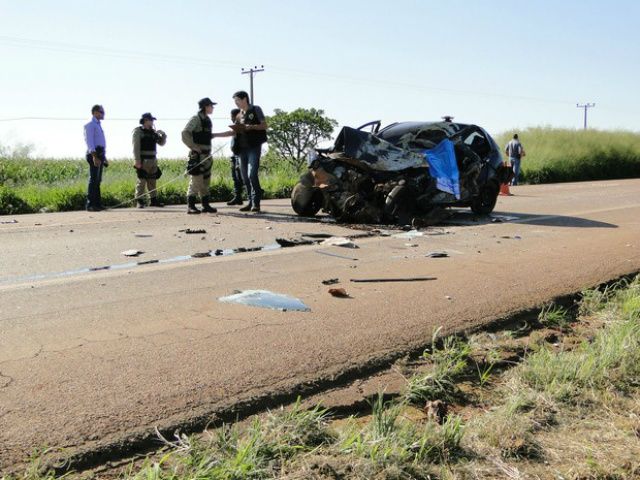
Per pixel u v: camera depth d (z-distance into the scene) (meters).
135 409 2.77
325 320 4.19
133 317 4.21
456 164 9.85
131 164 25.20
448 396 3.10
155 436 2.56
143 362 3.34
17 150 21.16
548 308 4.65
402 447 2.47
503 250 7.10
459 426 2.63
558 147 34.16
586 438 2.67
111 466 2.37
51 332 3.86
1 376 3.11
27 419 2.64
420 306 4.58
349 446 2.47
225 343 3.68
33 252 6.84
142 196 12.77
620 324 4.22
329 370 3.31
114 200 13.21
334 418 2.88
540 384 3.21
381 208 9.44
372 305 4.59
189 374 3.18
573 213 11.54
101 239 7.82
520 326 4.31
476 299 4.80
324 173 9.58
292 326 4.04
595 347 3.74
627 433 2.71
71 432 2.54
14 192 12.48
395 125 10.69
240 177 12.77
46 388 2.97
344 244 7.29
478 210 11.05
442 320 4.26
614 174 32.09
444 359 3.54
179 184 14.94
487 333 4.06
